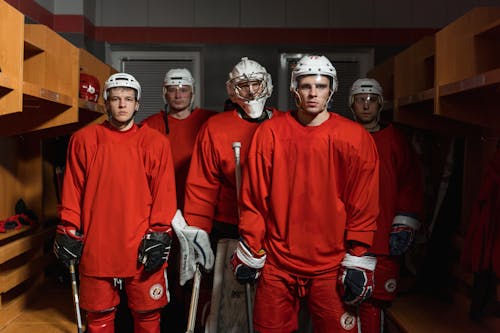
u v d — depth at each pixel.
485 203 2.25
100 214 2.14
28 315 2.61
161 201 2.20
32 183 3.06
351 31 4.15
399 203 2.45
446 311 2.71
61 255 2.14
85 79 3.00
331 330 1.86
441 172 3.14
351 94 2.55
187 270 2.19
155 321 2.26
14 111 1.95
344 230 1.86
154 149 2.22
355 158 1.80
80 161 2.19
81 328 2.19
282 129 1.84
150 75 4.27
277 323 1.88
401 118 2.97
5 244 2.69
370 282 1.82
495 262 2.16
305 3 4.15
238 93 2.15
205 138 2.22
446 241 2.95
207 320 2.27
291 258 1.84
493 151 2.58
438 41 2.35
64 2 3.78
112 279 2.18
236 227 2.22
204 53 4.16
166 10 4.14
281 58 4.26
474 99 2.38
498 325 2.38
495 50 2.39
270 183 1.86
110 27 4.13
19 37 1.96
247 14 4.15
